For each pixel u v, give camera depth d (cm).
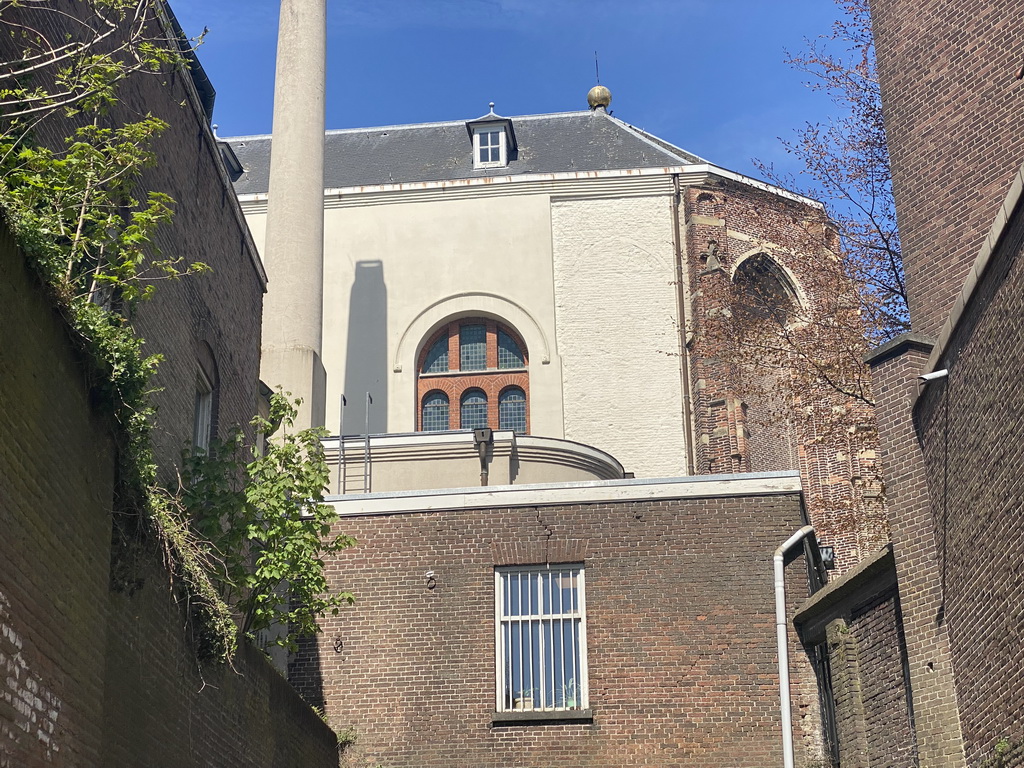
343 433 3966
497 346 4119
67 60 1390
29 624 974
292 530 1709
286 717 1820
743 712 2153
